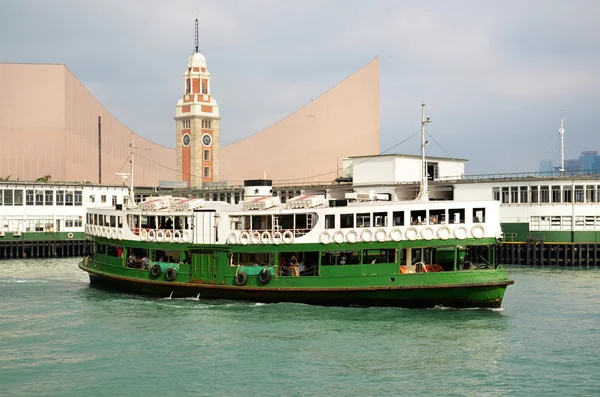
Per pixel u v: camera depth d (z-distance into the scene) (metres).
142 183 178.88
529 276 71.50
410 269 49.28
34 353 40.19
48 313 50.03
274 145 193.50
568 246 83.81
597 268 80.88
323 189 111.38
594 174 94.19
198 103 172.38
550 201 87.00
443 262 50.34
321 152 195.75
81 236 102.50
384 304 48.66
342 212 49.72
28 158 148.25
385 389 34.31
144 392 34.19
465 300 47.81
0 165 146.38
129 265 57.59
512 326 45.09
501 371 36.66
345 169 116.00
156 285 54.56
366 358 38.59
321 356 39.00
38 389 34.66
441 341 41.56
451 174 111.19
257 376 36.09
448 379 35.53
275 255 51.50
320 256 50.09
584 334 43.38
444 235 47.56
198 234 53.28
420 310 48.28
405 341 41.56
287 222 51.94
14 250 98.00
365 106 198.38
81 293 58.50
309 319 46.44
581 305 52.47
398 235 48.22
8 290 60.66
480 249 50.56
